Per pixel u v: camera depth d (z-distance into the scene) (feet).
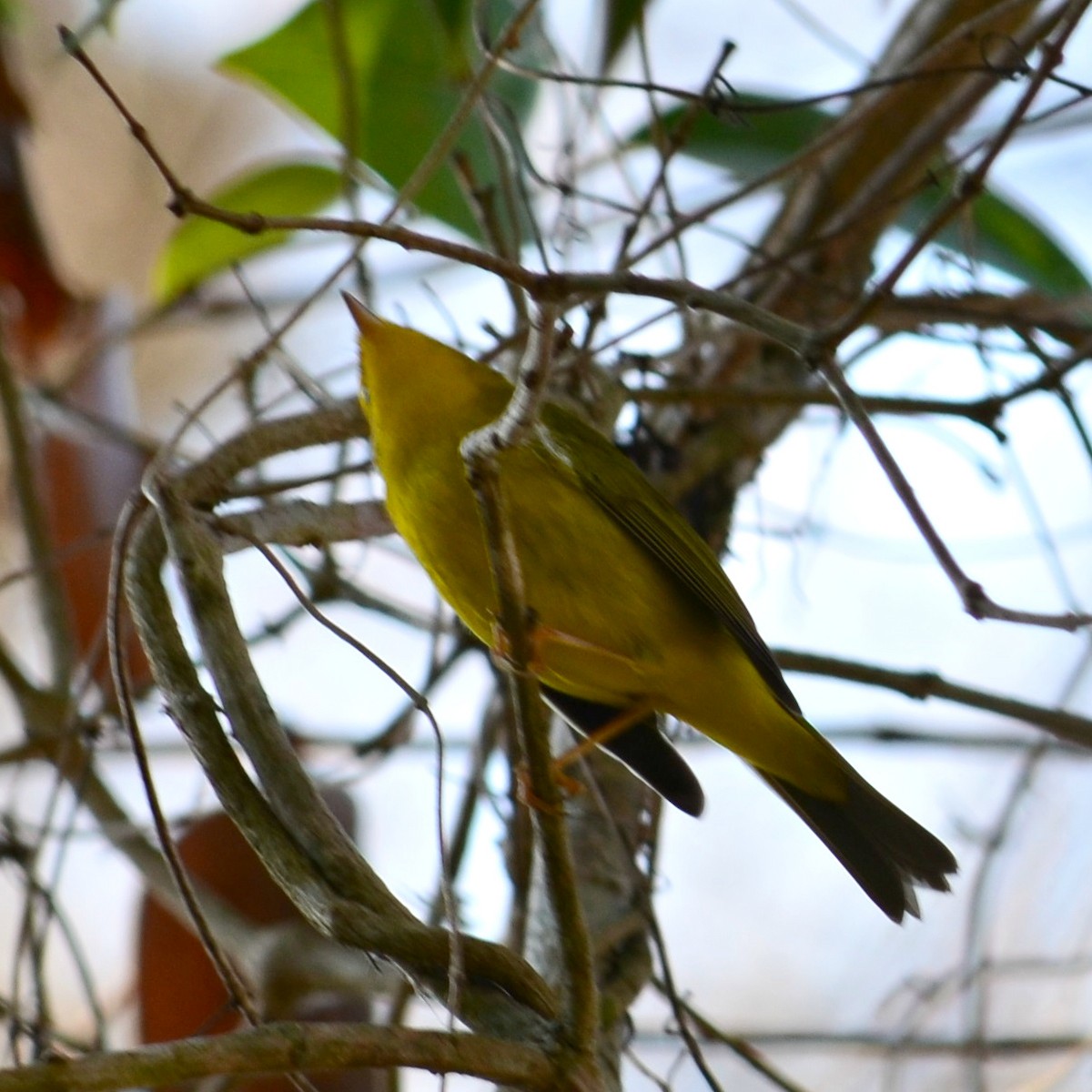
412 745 34.58
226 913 29.60
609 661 25.70
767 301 32.42
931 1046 31.96
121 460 35.06
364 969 28.22
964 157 27.45
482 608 25.46
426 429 25.18
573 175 28.99
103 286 49.32
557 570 24.98
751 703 25.86
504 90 32.19
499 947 17.97
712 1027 27.37
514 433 16.33
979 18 24.30
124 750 31.71
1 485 41.96
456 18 32.12
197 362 48.55
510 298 28.50
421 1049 16.08
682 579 25.43
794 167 24.88
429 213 32.04
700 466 32.89
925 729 33.99
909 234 33.83
